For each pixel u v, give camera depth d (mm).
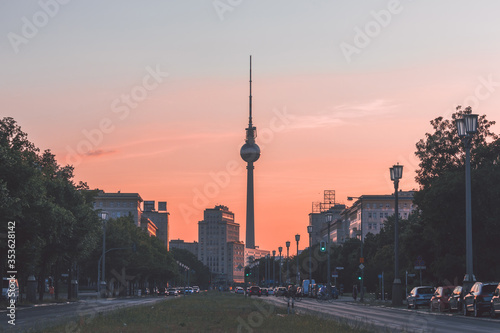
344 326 32844
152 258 154750
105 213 97750
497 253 64812
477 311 45406
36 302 78125
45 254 84188
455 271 68312
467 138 50406
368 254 152625
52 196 81500
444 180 64750
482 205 62781
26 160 63562
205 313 50312
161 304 71250
